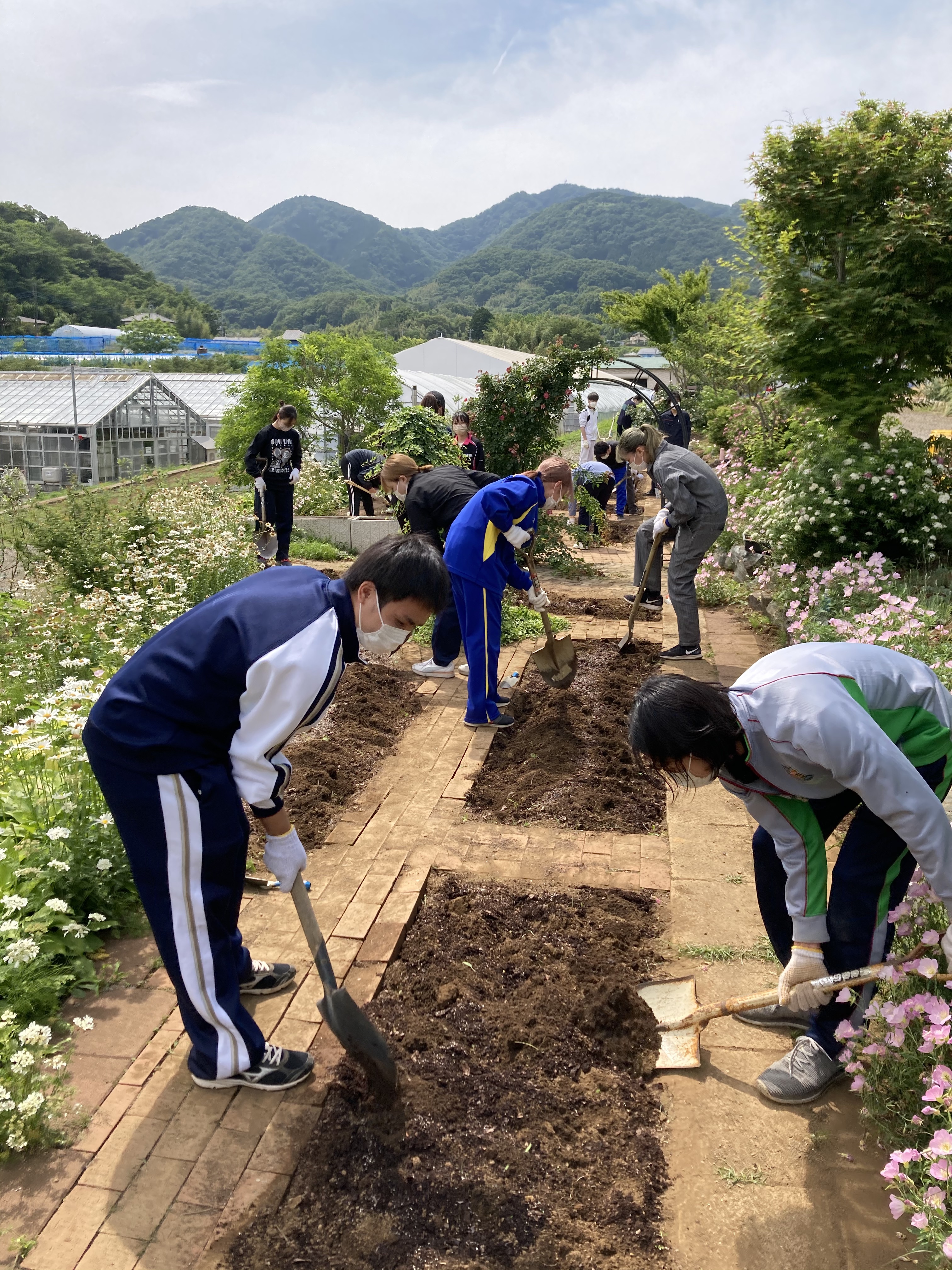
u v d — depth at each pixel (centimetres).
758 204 870
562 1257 217
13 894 325
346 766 483
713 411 1659
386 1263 215
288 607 244
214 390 3628
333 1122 255
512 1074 274
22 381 3173
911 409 876
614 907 359
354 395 2361
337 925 344
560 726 520
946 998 256
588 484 1170
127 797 245
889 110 819
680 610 639
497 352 5569
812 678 229
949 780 250
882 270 775
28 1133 245
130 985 315
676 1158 246
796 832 249
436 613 252
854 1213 227
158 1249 218
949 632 505
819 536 726
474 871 385
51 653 601
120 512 884
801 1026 294
